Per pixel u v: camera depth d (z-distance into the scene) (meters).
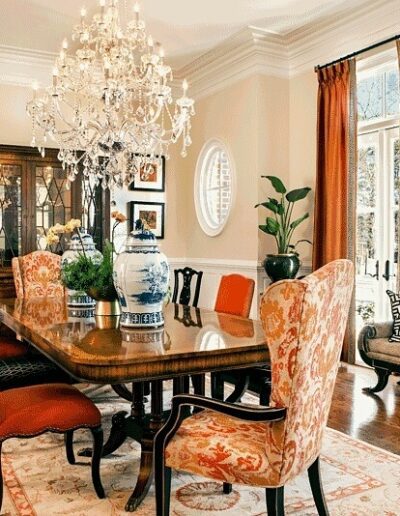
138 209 6.16
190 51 5.33
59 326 2.49
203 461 1.66
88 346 2.00
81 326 2.49
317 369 1.61
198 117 6.16
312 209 5.10
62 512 2.05
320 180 4.84
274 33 4.89
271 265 4.69
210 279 5.98
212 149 6.00
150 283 2.38
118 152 3.88
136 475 2.41
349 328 4.61
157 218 6.29
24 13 4.46
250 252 5.30
